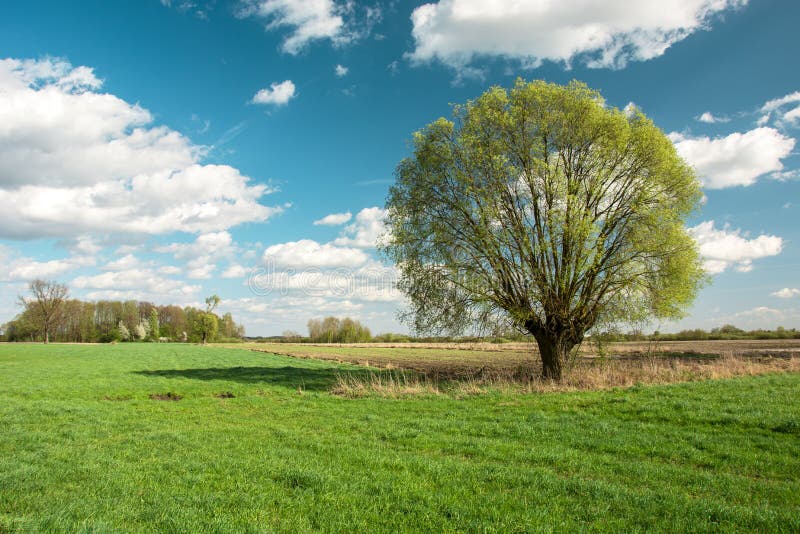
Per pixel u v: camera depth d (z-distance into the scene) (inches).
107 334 5319.9
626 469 371.9
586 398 689.6
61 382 1208.8
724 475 354.3
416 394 856.3
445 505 286.8
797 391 703.7
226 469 366.3
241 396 948.0
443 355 2650.1
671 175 946.7
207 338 4931.1
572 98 973.2
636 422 538.3
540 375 994.7
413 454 426.0
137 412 723.4
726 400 631.8
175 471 364.5
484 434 509.7
